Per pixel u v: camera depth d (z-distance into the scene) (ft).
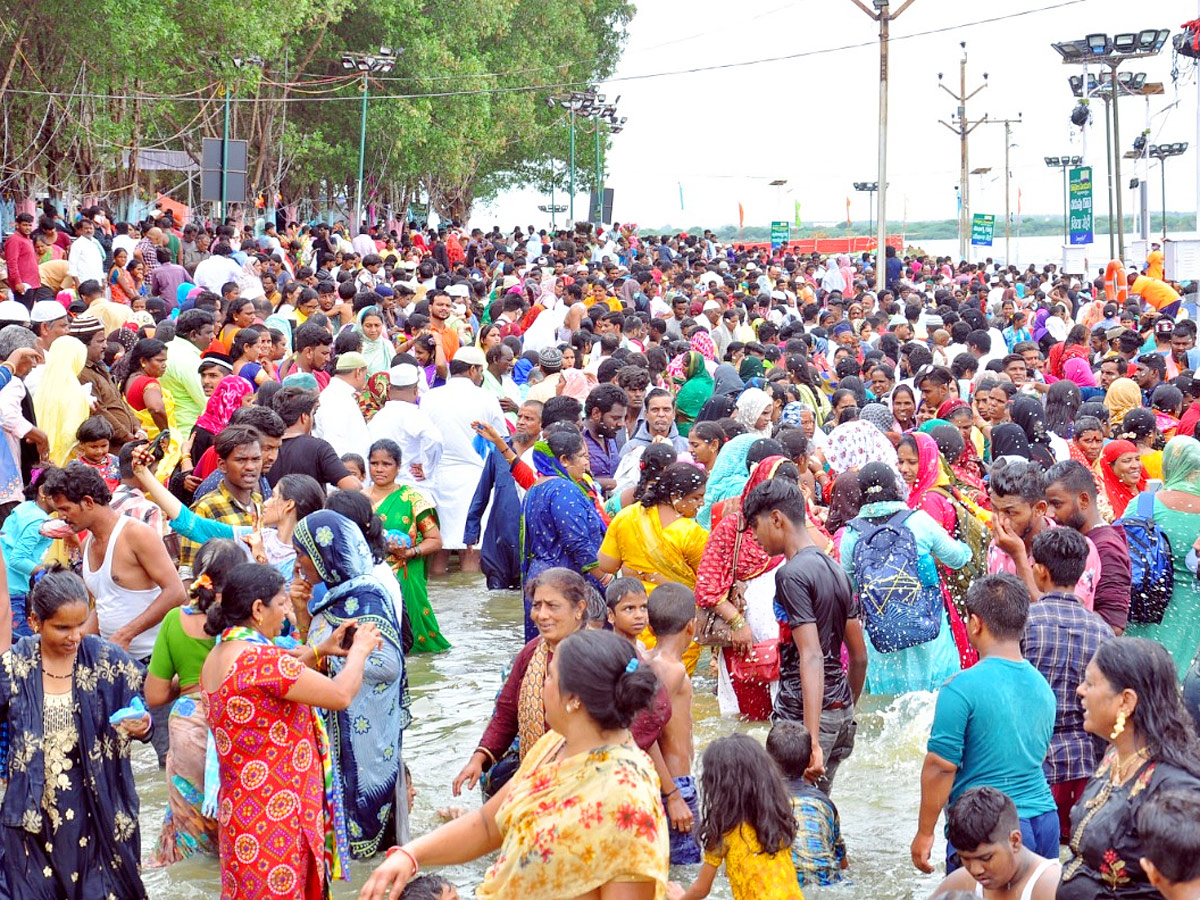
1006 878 15.55
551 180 202.39
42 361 36.24
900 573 26.63
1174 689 14.10
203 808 20.63
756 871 17.52
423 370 45.78
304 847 17.92
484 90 147.54
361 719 21.24
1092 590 21.97
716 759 17.63
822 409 45.19
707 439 31.68
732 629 26.61
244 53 104.88
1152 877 12.17
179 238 78.13
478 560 41.29
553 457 28.86
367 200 151.53
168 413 38.17
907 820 23.11
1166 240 100.27
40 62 91.86
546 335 58.49
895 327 65.05
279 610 18.31
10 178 88.99
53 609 18.10
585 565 27.86
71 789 18.40
